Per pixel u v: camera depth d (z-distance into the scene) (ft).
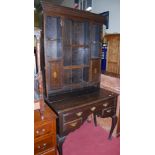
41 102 4.47
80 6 9.70
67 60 6.24
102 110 5.99
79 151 6.22
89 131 7.66
